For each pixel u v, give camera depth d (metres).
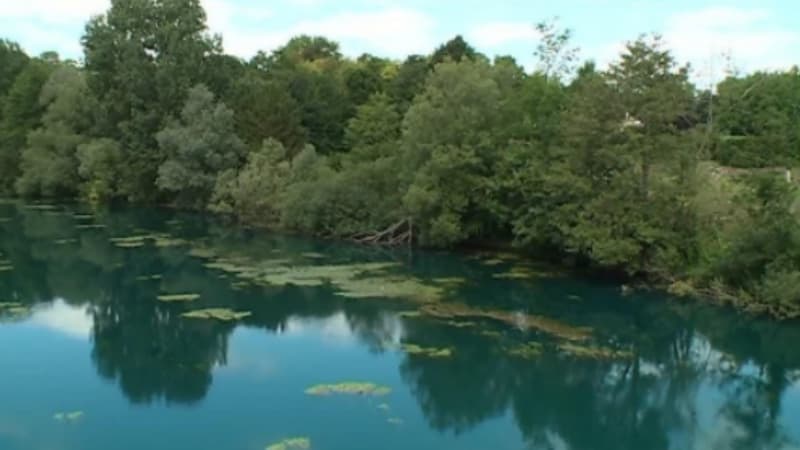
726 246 35.56
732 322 32.88
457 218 45.59
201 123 63.88
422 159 47.12
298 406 22.23
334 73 92.06
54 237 51.38
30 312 32.59
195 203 66.62
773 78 67.81
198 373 25.17
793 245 33.50
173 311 32.84
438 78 48.69
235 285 37.56
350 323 31.25
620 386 25.41
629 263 38.16
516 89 50.44
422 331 30.25
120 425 20.64
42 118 77.12
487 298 35.78
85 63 72.25
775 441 21.31
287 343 28.50
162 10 70.81
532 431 21.39
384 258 45.41
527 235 42.19
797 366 28.00
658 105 38.09
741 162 54.09
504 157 44.03
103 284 37.81
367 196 51.97
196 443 19.50
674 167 38.34
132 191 69.94
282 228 56.09
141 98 69.00
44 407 21.92
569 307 34.50
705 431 21.97
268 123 64.62
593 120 38.97
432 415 21.97
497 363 26.72
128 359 26.48
